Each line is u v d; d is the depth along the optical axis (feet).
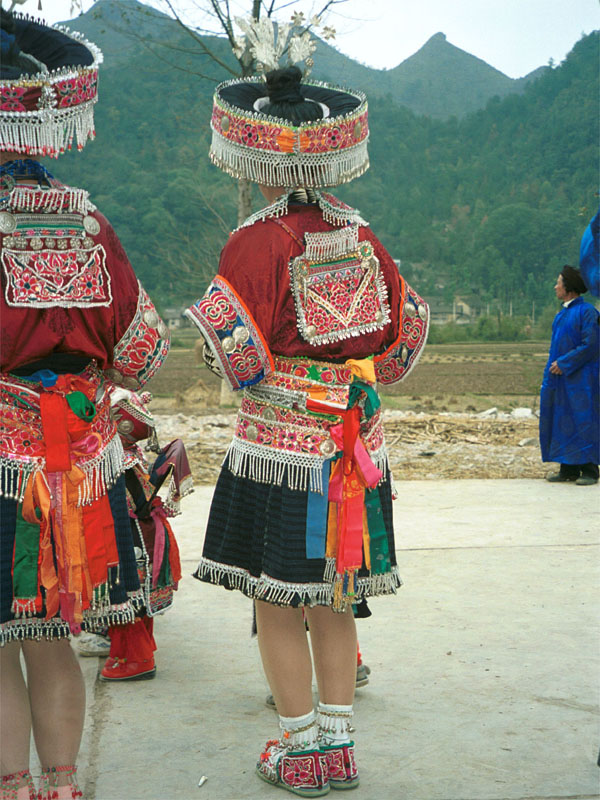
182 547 16.92
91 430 7.34
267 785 8.48
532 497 22.26
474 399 125.49
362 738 9.39
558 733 9.46
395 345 8.92
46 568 7.00
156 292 439.22
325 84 9.04
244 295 7.82
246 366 7.84
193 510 20.12
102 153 581.94
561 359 23.85
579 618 13.10
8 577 6.94
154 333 7.64
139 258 473.67
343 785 8.29
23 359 6.97
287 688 8.29
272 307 7.85
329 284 8.09
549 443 24.25
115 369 7.68
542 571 15.55
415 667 11.33
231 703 10.37
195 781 8.54
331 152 8.13
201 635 12.64
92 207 7.39
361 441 8.09
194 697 10.53
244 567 8.29
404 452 30.91
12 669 7.33
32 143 6.93
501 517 19.85
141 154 609.42
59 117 7.00
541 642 12.14
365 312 8.29
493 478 25.59
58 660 7.59
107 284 7.25
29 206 6.96
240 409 8.38
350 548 7.88
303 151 8.05
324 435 8.00
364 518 8.18
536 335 451.94
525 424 39.65
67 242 7.06
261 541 8.09
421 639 12.31
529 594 14.25
